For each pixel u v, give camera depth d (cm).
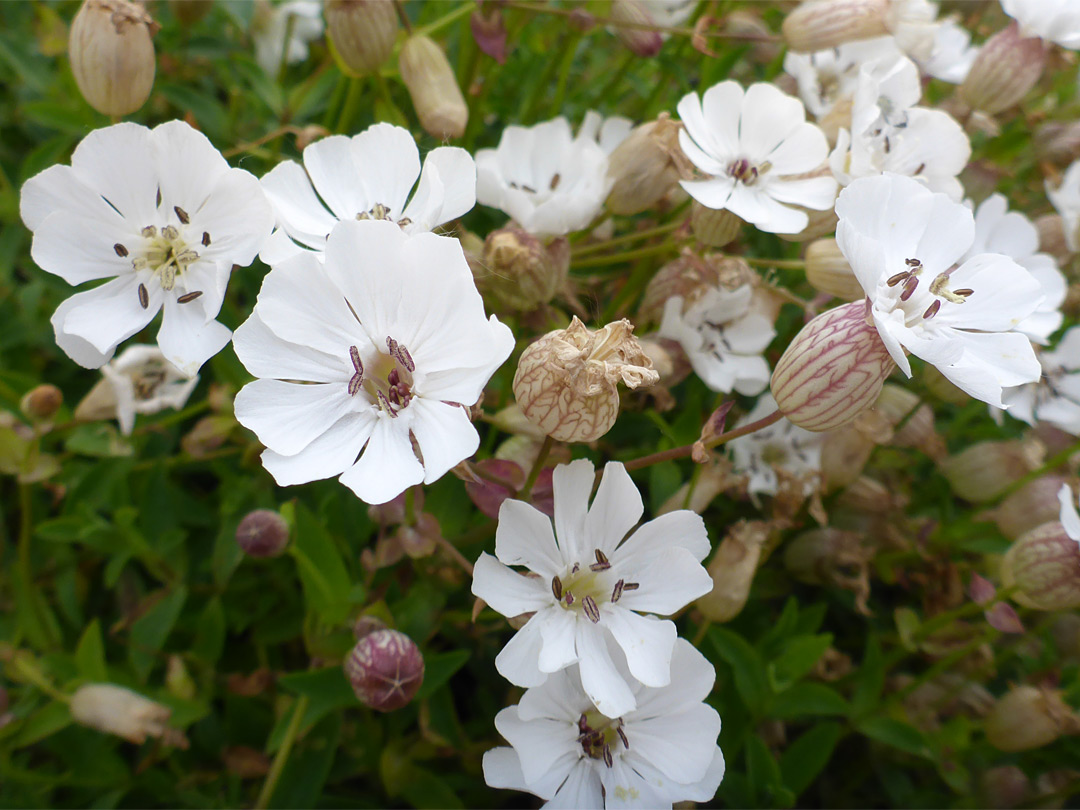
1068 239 14
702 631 10
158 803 12
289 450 7
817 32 12
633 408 13
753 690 11
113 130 8
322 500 12
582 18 12
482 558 8
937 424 15
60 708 10
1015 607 13
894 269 9
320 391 8
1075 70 16
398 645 9
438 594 10
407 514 9
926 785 13
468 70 14
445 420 7
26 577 11
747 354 12
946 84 16
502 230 10
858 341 8
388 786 11
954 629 12
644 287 13
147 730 10
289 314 7
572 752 8
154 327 13
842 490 13
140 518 12
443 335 8
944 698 12
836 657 12
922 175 11
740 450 12
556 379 7
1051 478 12
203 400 13
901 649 12
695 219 11
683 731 8
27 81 13
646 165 11
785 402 8
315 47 17
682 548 8
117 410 11
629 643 8
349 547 11
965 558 14
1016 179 16
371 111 14
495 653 12
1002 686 14
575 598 8
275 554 10
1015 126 15
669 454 9
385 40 11
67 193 8
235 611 12
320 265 7
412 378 8
